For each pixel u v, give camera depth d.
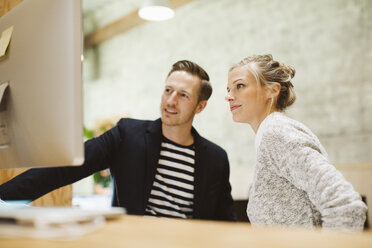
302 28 3.76
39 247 0.46
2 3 1.64
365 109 3.23
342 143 3.35
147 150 1.62
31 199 1.23
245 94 1.45
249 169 3.98
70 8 0.76
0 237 0.54
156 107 5.36
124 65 5.95
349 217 0.94
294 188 1.21
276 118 1.26
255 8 4.20
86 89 6.66
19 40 0.88
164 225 0.66
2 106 0.92
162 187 1.63
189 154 1.71
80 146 0.75
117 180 1.61
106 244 0.47
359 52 3.31
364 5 3.30
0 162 0.98
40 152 0.82
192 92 1.75
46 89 0.79
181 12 5.04
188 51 4.94
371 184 3.05
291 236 0.52
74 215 0.59
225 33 4.50
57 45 0.77
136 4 5.69
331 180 1.01
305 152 1.08
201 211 1.63
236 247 0.44
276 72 1.45
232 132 4.27
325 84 3.53
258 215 1.27
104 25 6.29
